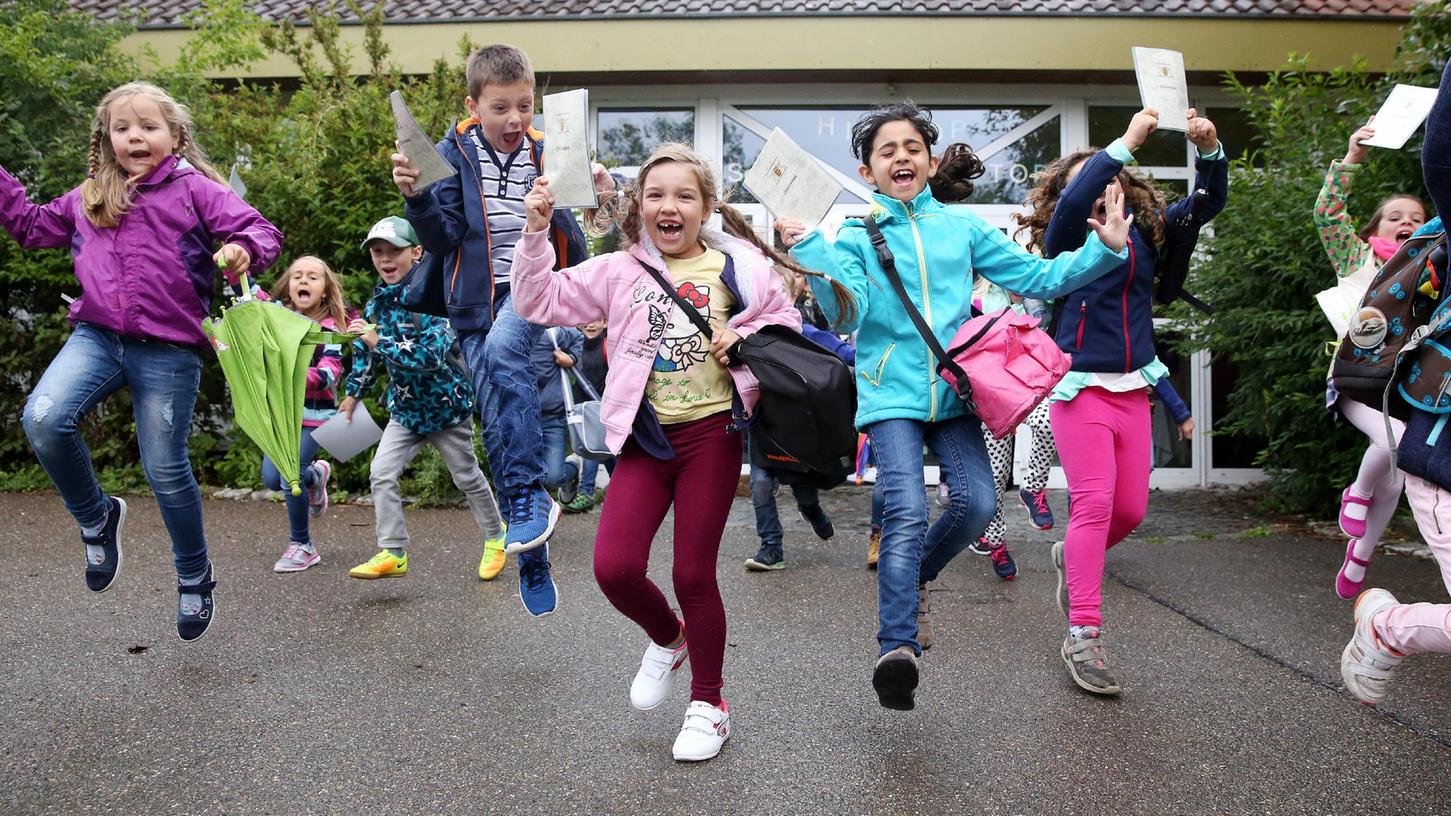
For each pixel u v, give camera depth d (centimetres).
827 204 329
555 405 712
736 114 1007
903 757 310
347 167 801
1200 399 959
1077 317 392
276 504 752
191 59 923
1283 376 738
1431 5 683
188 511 370
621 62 955
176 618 444
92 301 348
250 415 375
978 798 283
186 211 354
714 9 969
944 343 330
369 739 320
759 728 332
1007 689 372
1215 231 788
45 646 404
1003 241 340
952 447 336
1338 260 445
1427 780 295
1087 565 379
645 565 308
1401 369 275
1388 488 438
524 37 961
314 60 868
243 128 851
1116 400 396
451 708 346
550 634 432
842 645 425
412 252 512
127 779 290
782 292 316
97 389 352
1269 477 920
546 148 314
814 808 277
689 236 308
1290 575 561
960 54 936
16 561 544
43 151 810
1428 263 268
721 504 306
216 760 303
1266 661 407
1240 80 954
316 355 569
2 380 832
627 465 313
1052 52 933
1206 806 279
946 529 338
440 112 823
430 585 518
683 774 297
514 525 366
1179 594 518
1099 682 365
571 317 314
